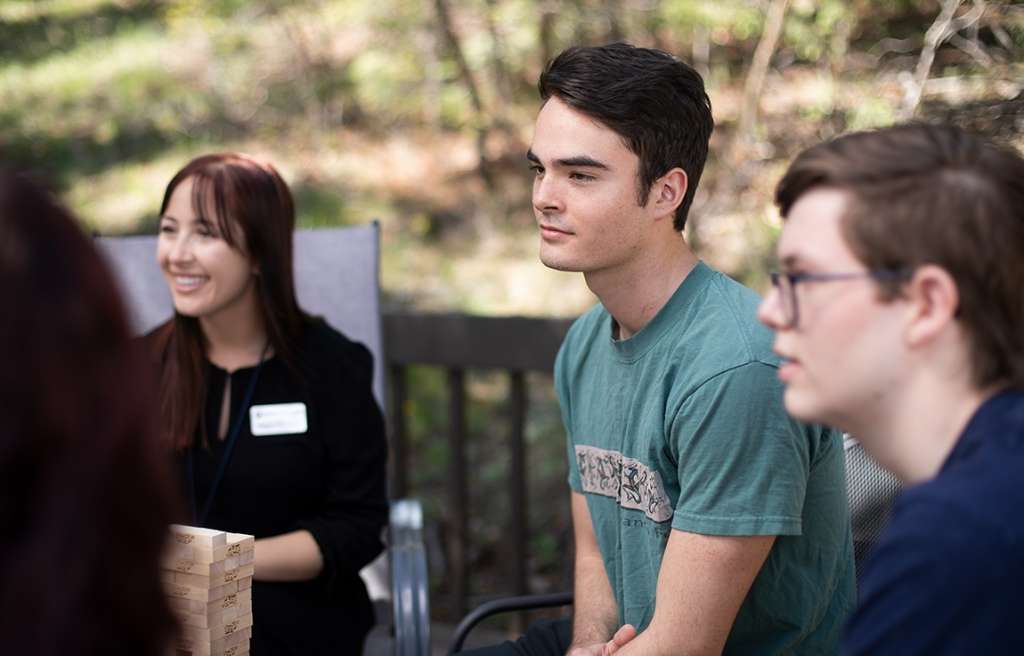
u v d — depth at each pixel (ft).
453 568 9.96
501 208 22.03
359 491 6.83
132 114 26.71
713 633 4.79
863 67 14.58
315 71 25.29
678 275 5.18
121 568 2.22
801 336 3.25
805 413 3.31
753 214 15.34
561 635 6.02
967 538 2.81
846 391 3.21
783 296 3.29
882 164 3.14
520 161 21.98
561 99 5.08
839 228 3.16
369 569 8.30
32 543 2.13
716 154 16.37
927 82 12.58
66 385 2.13
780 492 4.70
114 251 8.58
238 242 6.65
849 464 5.62
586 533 6.02
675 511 4.90
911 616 2.85
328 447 6.84
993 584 2.77
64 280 2.15
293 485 6.73
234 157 6.84
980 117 11.09
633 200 5.04
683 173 5.11
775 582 4.99
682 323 5.08
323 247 8.55
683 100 5.07
